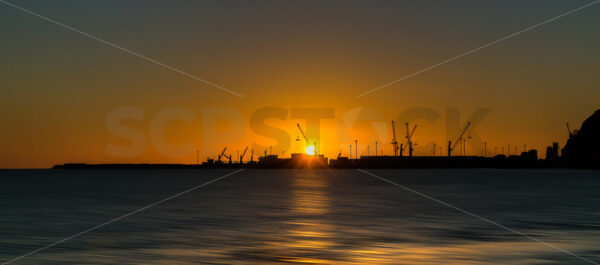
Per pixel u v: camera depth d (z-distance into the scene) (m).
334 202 51.31
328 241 26.98
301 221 35.22
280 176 124.12
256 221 35.19
